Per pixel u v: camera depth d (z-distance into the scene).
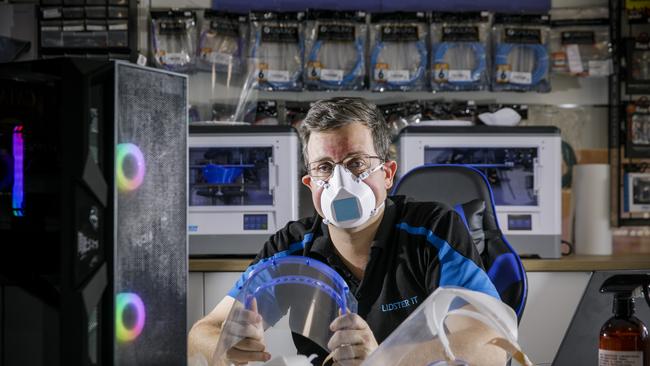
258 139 3.31
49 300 0.91
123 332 0.94
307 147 1.42
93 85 0.91
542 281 3.20
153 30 3.72
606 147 3.83
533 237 3.30
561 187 3.65
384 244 1.54
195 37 3.74
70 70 0.89
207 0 3.88
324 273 1.10
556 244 3.30
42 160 0.91
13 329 0.93
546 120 3.83
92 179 0.90
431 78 3.67
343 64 3.70
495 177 3.37
